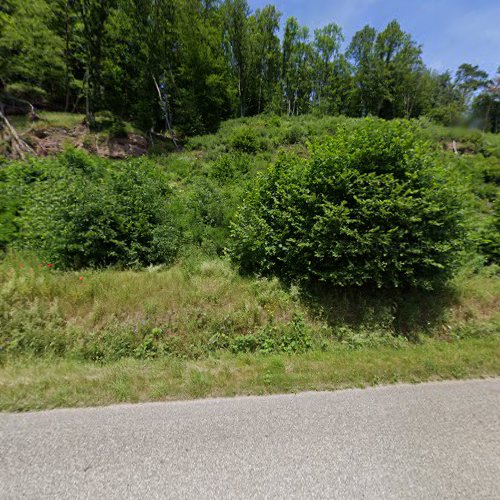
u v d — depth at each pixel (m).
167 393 2.91
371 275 4.90
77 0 18.28
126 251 6.04
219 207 8.10
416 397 2.93
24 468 1.98
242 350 4.27
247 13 31.75
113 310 4.37
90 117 18.89
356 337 4.57
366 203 4.72
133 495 1.79
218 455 2.10
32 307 4.13
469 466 2.07
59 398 2.73
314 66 38.41
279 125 22.44
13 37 16.03
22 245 6.21
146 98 22.86
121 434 2.30
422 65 32.38
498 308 5.29
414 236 4.86
